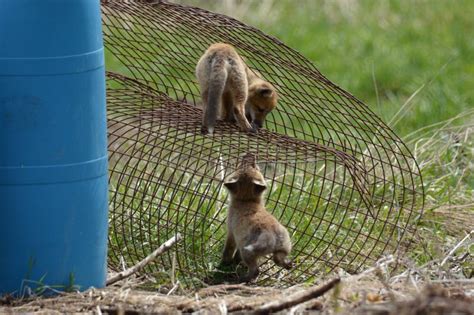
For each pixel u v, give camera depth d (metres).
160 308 13.19
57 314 12.99
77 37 13.62
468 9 37.75
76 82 13.69
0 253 13.85
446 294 12.62
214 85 15.88
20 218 13.73
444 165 20.69
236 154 17.48
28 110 13.52
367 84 30.55
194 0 36.16
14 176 13.63
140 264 15.05
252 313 12.59
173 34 17.83
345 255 16.38
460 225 18.39
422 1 38.66
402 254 16.62
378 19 37.06
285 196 18.69
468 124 21.86
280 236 15.07
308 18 37.12
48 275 13.94
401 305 11.77
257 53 17.08
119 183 16.80
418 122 25.92
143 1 17.09
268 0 37.50
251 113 17.39
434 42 34.34
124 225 17.06
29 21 13.36
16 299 13.83
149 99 17.52
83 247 14.12
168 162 16.69
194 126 16.67
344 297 13.05
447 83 29.52
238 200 15.58
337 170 19.34
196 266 16.03
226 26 17.16
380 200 18.28
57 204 13.79
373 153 20.36
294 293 13.45
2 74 13.45
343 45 34.19
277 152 16.44
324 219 17.55
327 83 16.69
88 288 14.26
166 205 17.98
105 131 14.32
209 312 12.94
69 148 13.74
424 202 18.08
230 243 15.93
